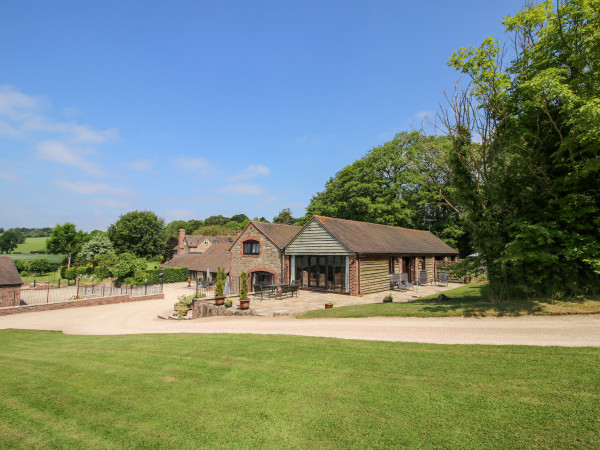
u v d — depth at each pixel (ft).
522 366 21.86
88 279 169.68
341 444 15.20
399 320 40.42
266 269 94.02
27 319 78.33
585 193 39.42
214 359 28.35
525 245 39.06
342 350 28.66
